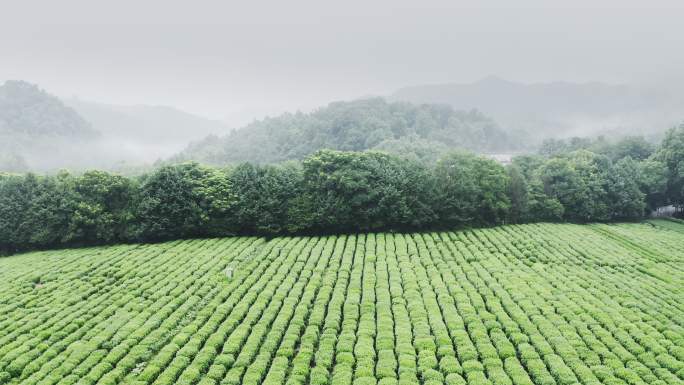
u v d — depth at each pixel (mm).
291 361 44656
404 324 49062
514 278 62625
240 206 88438
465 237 85188
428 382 38656
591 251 77375
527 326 48094
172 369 42188
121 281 64438
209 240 84812
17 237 85375
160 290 59938
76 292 61031
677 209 127062
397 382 39250
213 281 62844
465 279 61688
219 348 47125
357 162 92500
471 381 38562
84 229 86250
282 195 90938
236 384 40188
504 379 39000
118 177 89562
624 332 46688
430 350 44000
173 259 72875
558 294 57531
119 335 48781
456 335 46531
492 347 44125
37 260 75812
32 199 87000
